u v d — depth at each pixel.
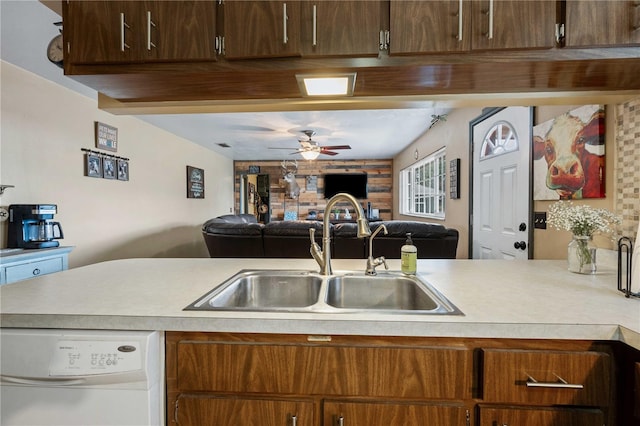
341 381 0.81
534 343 0.79
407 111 3.65
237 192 7.64
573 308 0.87
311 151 4.73
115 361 0.80
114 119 3.58
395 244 2.76
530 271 1.36
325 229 1.34
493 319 0.80
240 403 0.83
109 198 3.53
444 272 1.35
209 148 6.14
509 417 0.77
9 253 2.22
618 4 0.99
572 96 1.34
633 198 1.34
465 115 3.27
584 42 0.99
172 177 4.85
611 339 0.76
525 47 1.01
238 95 1.37
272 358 0.82
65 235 2.97
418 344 0.81
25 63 2.45
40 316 0.84
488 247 2.75
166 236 4.68
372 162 7.41
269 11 1.07
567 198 1.74
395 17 1.05
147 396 0.81
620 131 1.41
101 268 1.46
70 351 0.80
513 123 2.35
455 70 1.11
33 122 2.64
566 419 0.76
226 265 1.53
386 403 0.80
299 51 1.07
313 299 1.32
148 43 1.09
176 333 0.85
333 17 1.06
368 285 1.32
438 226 2.78
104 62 1.10
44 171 2.75
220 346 0.83
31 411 0.82
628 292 0.97
